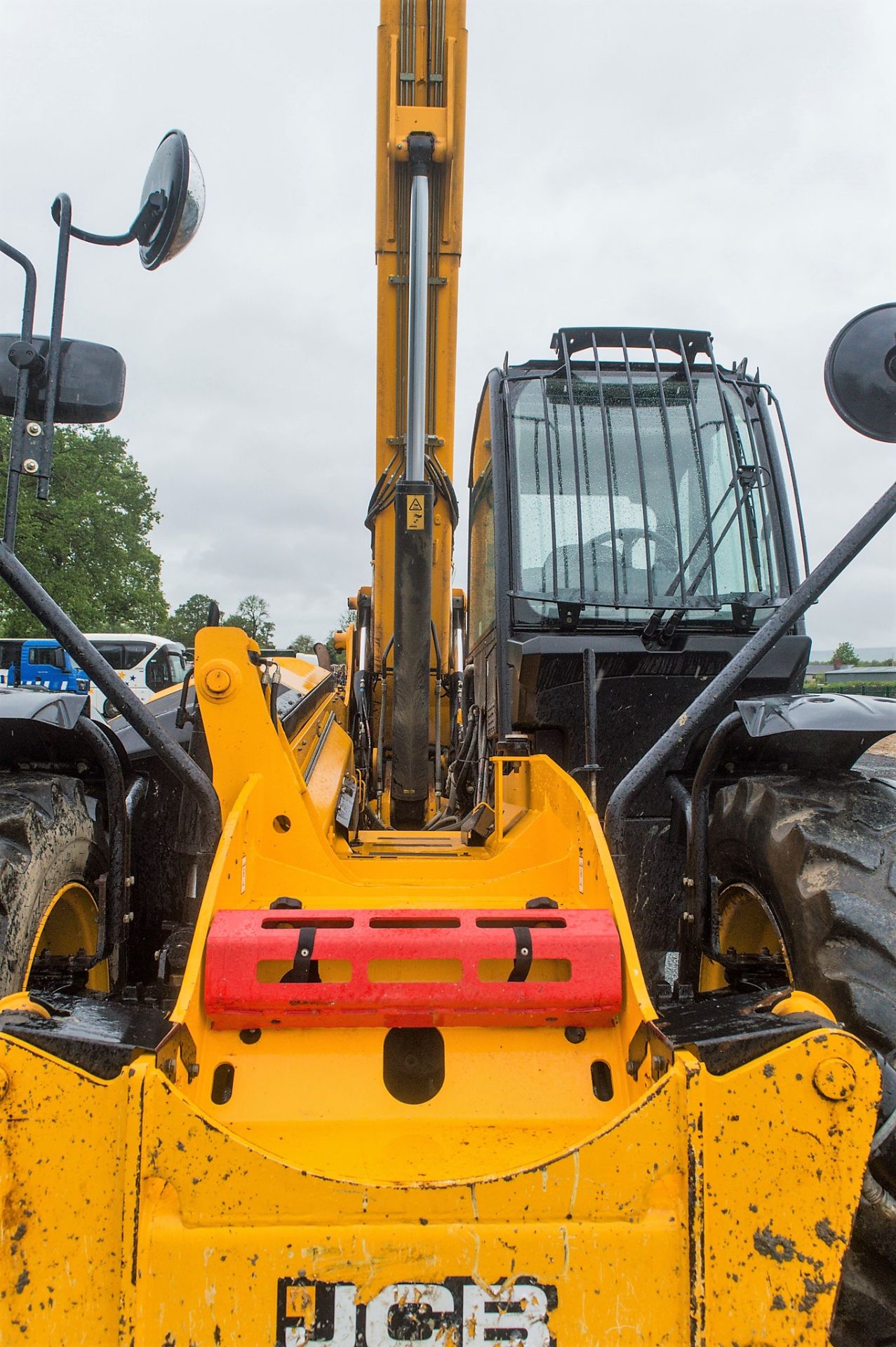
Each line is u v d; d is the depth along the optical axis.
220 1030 1.90
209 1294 1.44
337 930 1.88
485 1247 1.46
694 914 2.34
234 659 2.30
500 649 3.32
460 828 3.70
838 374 2.20
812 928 2.01
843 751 2.33
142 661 19.41
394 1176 1.67
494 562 3.67
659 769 2.16
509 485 3.44
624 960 1.88
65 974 2.18
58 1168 1.47
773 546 3.39
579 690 3.15
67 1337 1.45
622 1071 1.87
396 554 3.12
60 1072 1.48
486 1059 1.90
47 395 2.10
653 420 3.48
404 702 3.34
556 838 2.40
